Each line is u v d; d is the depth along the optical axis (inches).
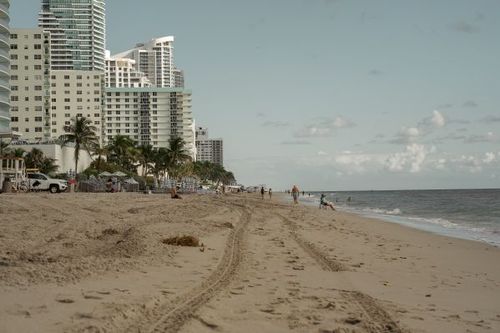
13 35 5826.8
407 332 270.4
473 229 1284.4
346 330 266.8
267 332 257.3
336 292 371.6
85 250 502.3
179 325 253.4
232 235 765.9
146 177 4739.2
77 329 227.3
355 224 1231.5
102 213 995.3
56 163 4242.1
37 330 223.6
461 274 521.0
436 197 5132.9
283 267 485.7
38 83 5851.4
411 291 399.5
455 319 309.0
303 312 301.0
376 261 578.9
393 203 3567.9
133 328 242.4
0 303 267.6
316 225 1091.3
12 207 915.4
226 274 423.2
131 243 530.9
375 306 329.4
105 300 286.5
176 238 600.7
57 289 310.5
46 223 716.0
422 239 935.7
